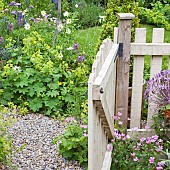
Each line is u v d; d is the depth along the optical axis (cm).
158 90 295
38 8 698
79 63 477
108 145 296
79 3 805
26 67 448
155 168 287
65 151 313
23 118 397
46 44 484
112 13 421
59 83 430
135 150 299
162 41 312
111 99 275
